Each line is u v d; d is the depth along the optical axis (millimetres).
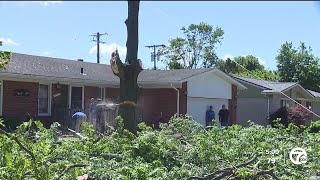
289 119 26203
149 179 4297
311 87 41500
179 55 58844
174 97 24078
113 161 4797
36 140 5195
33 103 21172
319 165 5562
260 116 31469
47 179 4031
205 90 25391
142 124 7438
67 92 22875
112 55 7695
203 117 25344
